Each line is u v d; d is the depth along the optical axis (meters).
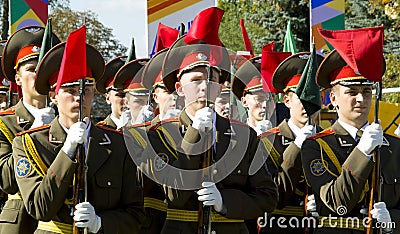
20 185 17.77
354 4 68.75
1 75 27.78
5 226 19.98
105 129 18.41
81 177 17.25
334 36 18.80
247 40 25.58
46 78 18.38
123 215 17.86
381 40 18.41
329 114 27.47
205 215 18.30
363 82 19.17
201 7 28.70
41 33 22.23
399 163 19.95
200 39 18.38
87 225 16.98
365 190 19.06
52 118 19.77
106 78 27.20
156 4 28.62
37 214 17.41
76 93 17.67
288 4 70.31
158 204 19.78
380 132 18.45
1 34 68.69
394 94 62.72
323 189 19.19
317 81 19.67
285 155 21.78
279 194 22.00
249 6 74.12
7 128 21.05
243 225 19.19
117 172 18.05
